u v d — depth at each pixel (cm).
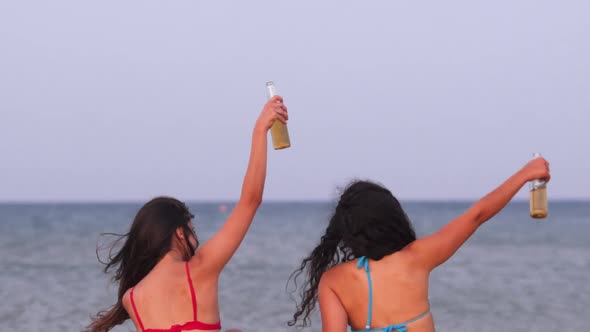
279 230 5653
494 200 341
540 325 1458
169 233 345
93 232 5022
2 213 11356
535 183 342
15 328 1368
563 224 7494
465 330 1411
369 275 343
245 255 3178
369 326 342
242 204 335
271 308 1634
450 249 343
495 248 3828
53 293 1881
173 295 331
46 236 4541
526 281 2275
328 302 350
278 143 360
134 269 347
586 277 2380
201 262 333
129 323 1299
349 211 353
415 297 340
